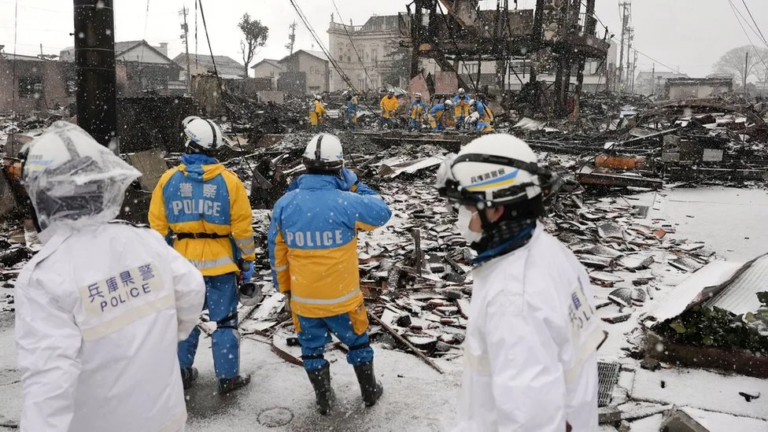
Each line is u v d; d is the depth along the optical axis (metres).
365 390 4.13
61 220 2.09
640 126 22.73
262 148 19.95
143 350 2.18
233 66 96.81
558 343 1.71
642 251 9.04
